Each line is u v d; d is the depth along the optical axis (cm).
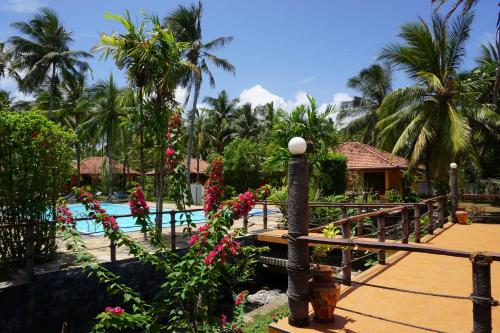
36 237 731
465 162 2222
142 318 389
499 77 1169
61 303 667
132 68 1029
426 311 444
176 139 559
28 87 2891
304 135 1505
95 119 2864
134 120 1023
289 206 372
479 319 261
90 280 706
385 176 2091
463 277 583
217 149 4019
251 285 1002
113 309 371
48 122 758
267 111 4144
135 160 3058
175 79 1067
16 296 613
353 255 952
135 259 773
